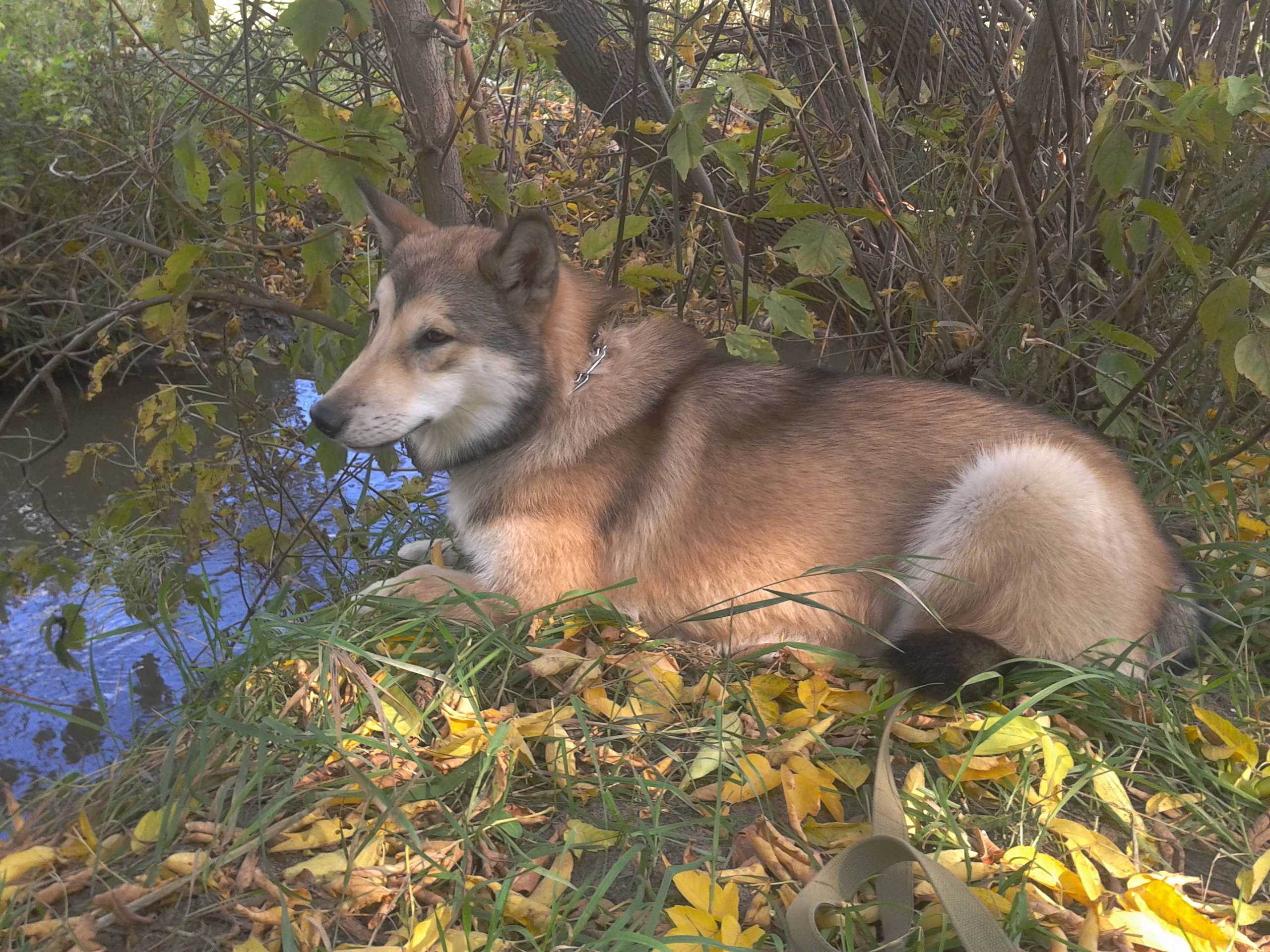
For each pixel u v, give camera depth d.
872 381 1.28
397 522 1.64
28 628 1.62
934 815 1.02
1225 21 1.62
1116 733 1.13
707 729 1.10
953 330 1.63
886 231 1.72
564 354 1.27
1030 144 1.60
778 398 1.27
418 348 1.23
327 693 1.12
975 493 1.19
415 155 1.54
